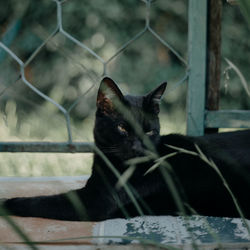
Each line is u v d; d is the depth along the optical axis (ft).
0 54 9.95
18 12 19.31
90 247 6.60
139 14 21.99
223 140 9.12
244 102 21.74
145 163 8.73
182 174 8.70
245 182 8.30
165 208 8.46
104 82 9.18
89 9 21.74
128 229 7.40
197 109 10.37
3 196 8.90
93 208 7.98
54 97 21.38
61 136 15.61
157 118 9.79
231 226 7.49
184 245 6.59
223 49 20.75
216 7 10.09
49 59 22.38
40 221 7.77
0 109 17.39
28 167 12.97
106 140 9.20
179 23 22.30
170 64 22.44
